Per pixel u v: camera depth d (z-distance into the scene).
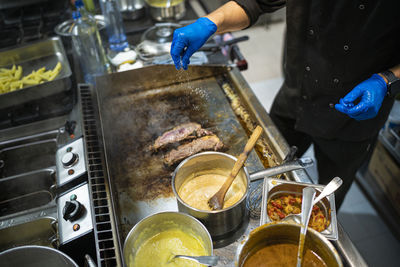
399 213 2.22
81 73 2.01
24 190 1.53
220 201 1.19
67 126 1.66
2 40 2.27
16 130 1.71
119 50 2.14
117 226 1.20
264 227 1.01
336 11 1.36
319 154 2.01
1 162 1.63
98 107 1.75
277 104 2.08
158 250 1.12
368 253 2.19
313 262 1.02
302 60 1.62
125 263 1.02
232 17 1.61
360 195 2.51
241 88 1.84
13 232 1.28
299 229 1.01
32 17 2.46
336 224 1.09
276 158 1.49
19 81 1.90
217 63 2.07
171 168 1.53
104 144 1.54
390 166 2.16
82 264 1.21
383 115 1.63
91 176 1.36
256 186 1.35
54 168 1.49
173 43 1.45
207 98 1.87
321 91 1.63
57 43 2.10
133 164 1.56
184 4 2.46
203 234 1.08
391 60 1.44
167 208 1.36
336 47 1.45
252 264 1.03
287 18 1.53
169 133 1.66
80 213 1.19
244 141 1.62
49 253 1.03
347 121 1.65
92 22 1.89
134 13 2.44
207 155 1.28
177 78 1.96
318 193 1.16
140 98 1.91
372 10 1.30
